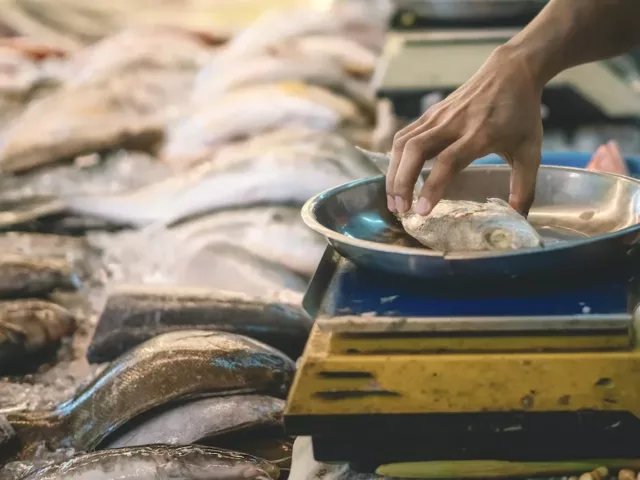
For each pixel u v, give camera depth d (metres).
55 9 4.90
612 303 0.89
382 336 0.91
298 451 1.17
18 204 2.44
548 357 0.88
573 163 1.75
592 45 1.11
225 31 4.55
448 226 1.02
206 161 2.54
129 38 4.03
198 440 1.24
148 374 1.32
